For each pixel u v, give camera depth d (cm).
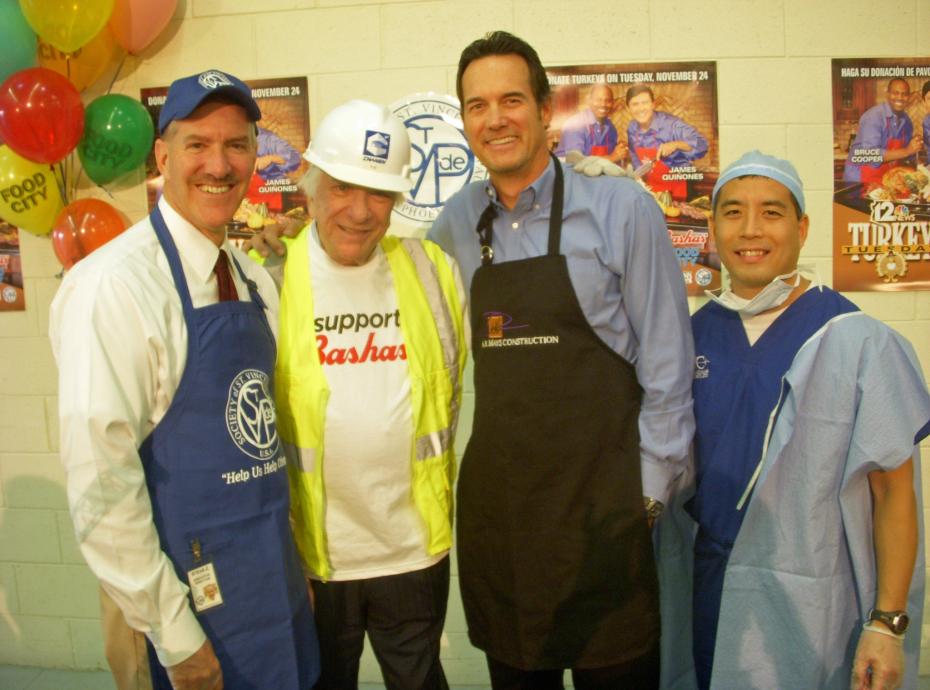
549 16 227
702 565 151
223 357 125
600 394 148
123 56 237
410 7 229
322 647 154
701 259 231
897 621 129
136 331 115
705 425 149
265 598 128
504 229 155
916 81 227
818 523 132
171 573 115
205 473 121
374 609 155
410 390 150
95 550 110
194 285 127
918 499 137
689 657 168
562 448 149
